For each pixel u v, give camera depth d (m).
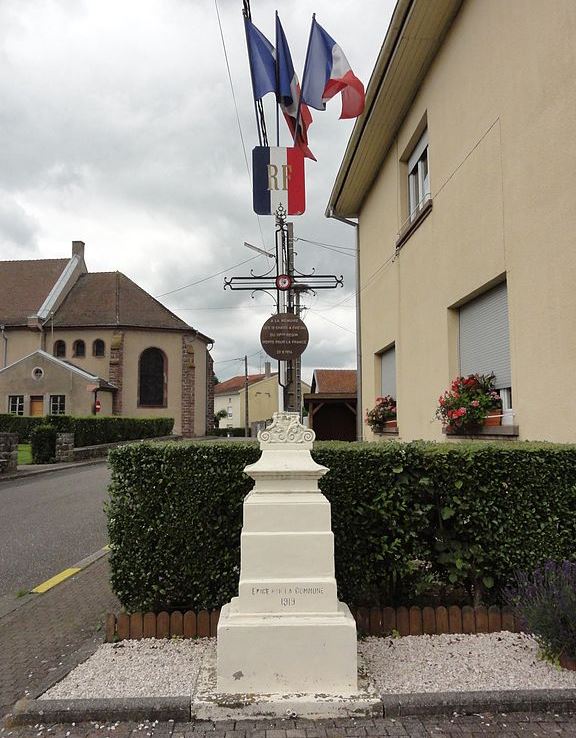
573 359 5.02
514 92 6.04
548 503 4.21
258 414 76.75
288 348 13.21
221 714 3.21
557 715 3.22
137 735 3.06
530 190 5.73
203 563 4.36
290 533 3.58
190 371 42.03
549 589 3.77
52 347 40.66
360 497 4.33
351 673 3.39
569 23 5.06
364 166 12.02
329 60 7.84
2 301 41.91
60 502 12.48
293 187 8.85
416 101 9.39
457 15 7.57
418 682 3.46
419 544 4.32
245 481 4.36
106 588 5.98
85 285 43.78
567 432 5.09
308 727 3.12
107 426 27.84
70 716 3.20
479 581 4.34
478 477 4.24
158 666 3.75
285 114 8.89
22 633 4.71
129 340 40.84
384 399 11.48
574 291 5.00
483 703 3.25
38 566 7.12
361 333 13.72
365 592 4.39
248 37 8.34
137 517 4.40
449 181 7.86
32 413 36.22
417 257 9.30
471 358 7.51
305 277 17.67
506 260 6.22
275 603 3.51
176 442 4.64
